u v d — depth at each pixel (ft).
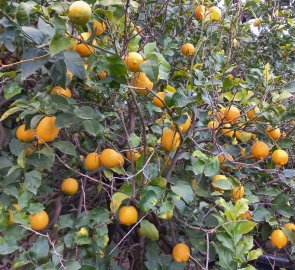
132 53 2.74
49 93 3.33
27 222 3.14
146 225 3.22
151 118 4.30
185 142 3.41
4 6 2.78
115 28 3.00
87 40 2.87
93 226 3.28
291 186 3.80
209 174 3.11
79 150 3.80
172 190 2.95
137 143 3.42
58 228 3.33
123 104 3.83
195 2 4.91
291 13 6.93
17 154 3.54
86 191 4.34
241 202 2.97
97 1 2.84
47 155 3.22
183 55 5.05
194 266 3.96
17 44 3.40
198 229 3.36
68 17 2.61
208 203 3.82
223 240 2.82
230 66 4.38
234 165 3.76
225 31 5.43
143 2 4.54
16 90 3.18
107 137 3.78
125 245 4.37
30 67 2.61
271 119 3.43
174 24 5.21
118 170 3.33
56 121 2.97
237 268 2.79
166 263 3.51
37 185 3.14
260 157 3.67
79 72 2.67
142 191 3.00
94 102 3.76
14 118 4.37
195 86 3.16
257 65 5.58
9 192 3.27
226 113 3.30
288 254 4.84
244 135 3.77
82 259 3.25
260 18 6.19
